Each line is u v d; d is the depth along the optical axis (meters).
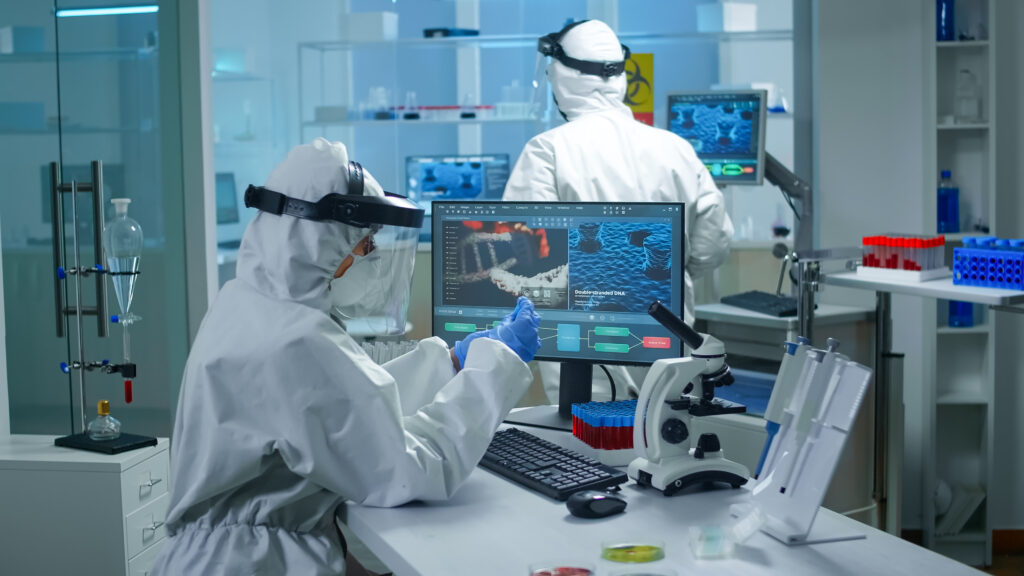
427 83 4.74
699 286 3.99
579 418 1.79
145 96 3.29
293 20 4.39
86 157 3.13
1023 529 3.73
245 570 1.45
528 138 4.57
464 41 4.29
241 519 1.51
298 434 1.42
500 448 1.73
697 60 4.42
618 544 1.23
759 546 1.28
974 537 3.59
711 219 2.88
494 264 1.95
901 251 2.70
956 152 3.68
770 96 4.02
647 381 1.56
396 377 1.73
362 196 1.48
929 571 1.19
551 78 2.93
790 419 1.40
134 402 3.29
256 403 1.44
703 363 1.55
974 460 3.71
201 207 3.42
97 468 2.31
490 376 1.55
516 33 4.69
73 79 3.09
